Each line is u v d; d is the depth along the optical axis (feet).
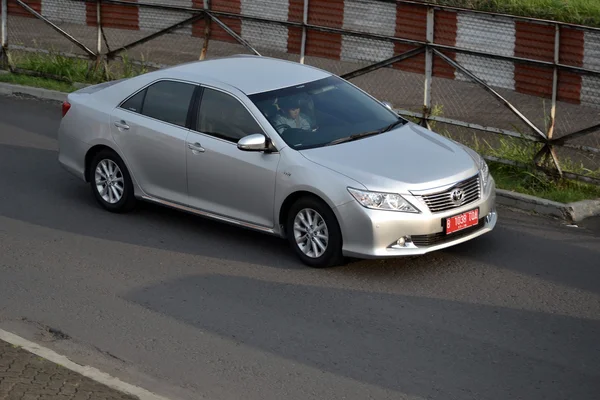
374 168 30.25
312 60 47.70
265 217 32.07
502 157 40.11
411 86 46.01
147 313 27.89
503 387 23.31
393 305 28.22
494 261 31.63
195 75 34.65
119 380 22.43
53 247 33.35
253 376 23.94
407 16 43.60
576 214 35.96
